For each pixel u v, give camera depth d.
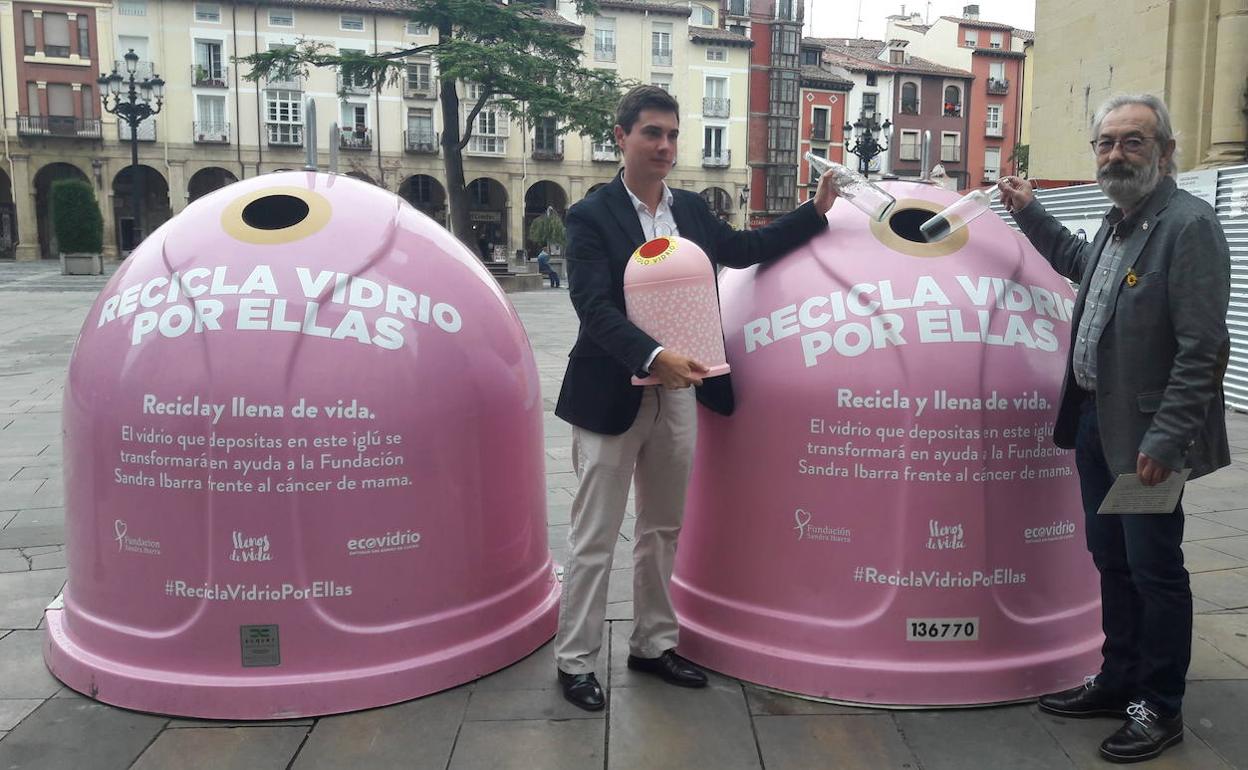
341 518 2.63
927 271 2.76
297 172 3.13
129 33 43.22
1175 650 2.49
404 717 2.67
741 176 52.81
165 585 2.65
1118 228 2.51
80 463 2.78
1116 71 10.32
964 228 2.89
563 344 12.70
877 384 2.65
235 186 3.05
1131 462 2.41
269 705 2.63
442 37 27.80
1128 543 2.52
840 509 2.71
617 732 2.61
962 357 2.64
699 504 3.05
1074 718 2.68
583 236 2.67
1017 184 3.02
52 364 10.66
